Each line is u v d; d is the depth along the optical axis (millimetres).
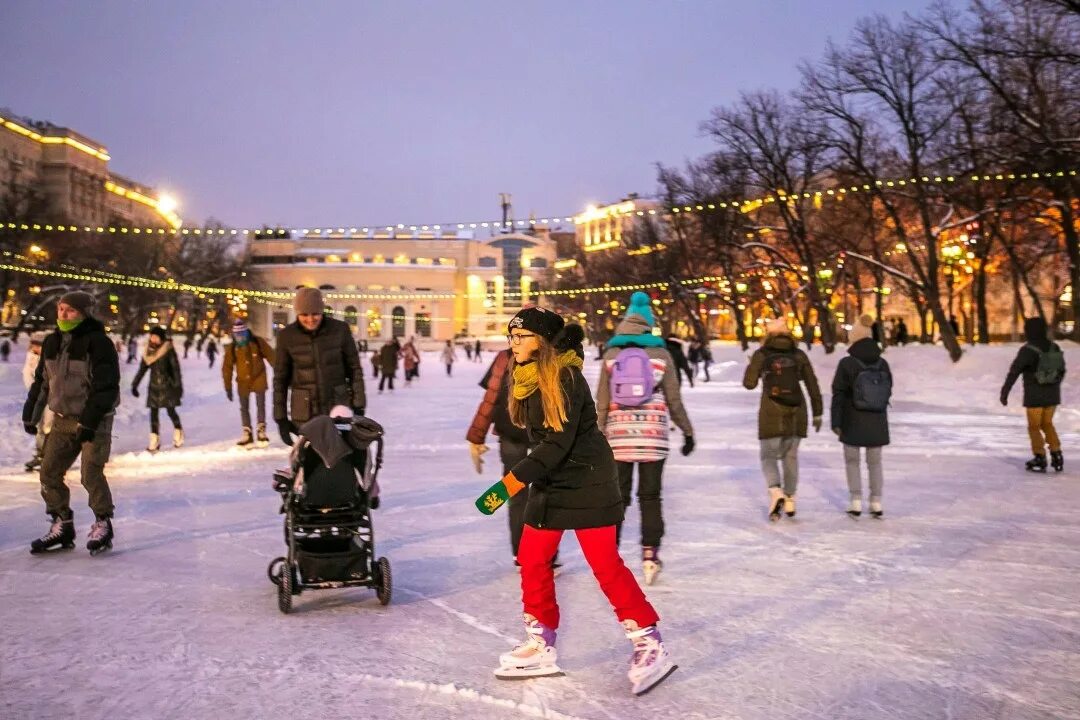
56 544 7250
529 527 4410
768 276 48875
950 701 4145
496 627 5281
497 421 6566
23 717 3924
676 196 41906
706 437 15664
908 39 27531
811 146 31156
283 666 4590
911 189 31828
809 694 4223
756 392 28469
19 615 5500
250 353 14422
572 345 4414
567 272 89250
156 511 9023
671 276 54219
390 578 5703
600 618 5441
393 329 120438
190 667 4574
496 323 128750
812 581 6273
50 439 7109
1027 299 56031
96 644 4941
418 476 11430
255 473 11695
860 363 8367
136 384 13750
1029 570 6559
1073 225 26688
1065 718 3959
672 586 6152
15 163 99875
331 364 6691
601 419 6492
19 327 49438
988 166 26109
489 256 130625
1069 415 16969
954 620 5379
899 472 11391
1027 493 9836
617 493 4375
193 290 69312
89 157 113000
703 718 3936
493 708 4039
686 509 8984
